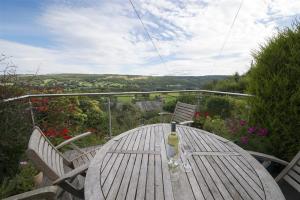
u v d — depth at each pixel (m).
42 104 3.51
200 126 4.54
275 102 2.70
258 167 1.55
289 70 2.63
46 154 1.78
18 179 2.07
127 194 1.19
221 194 1.21
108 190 1.23
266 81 2.84
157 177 1.38
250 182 1.35
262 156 1.92
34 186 2.16
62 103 3.91
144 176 1.39
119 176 1.39
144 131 2.48
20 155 2.33
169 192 1.22
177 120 3.98
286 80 2.59
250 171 1.49
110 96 3.82
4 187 1.93
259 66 3.04
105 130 4.25
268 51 2.94
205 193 1.21
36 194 1.30
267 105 2.79
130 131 2.45
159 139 2.17
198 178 1.38
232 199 1.17
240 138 2.97
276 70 2.81
